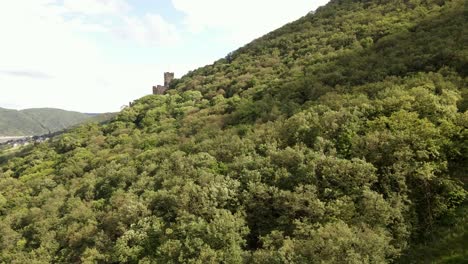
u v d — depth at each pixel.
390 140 30.30
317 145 34.38
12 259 42.91
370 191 26.58
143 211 36.53
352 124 35.22
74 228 42.69
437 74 40.50
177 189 36.62
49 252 41.91
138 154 58.47
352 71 52.03
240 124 52.75
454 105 34.06
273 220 30.81
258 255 25.23
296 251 23.22
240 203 32.78
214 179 35.53
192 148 49.44
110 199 44.81
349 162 29.56
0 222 51.06
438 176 29.39
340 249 21.47
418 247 25.86
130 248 33.16
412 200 28.14
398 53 51.19
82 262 35.91
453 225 26.73
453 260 23.53
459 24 52.69
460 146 30.61
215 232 28.95
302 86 54.50
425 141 29.69
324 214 26.95
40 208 52.62
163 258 29.61
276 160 34.88
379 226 24.78
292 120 41.00
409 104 34.78
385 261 22.03
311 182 30.19
